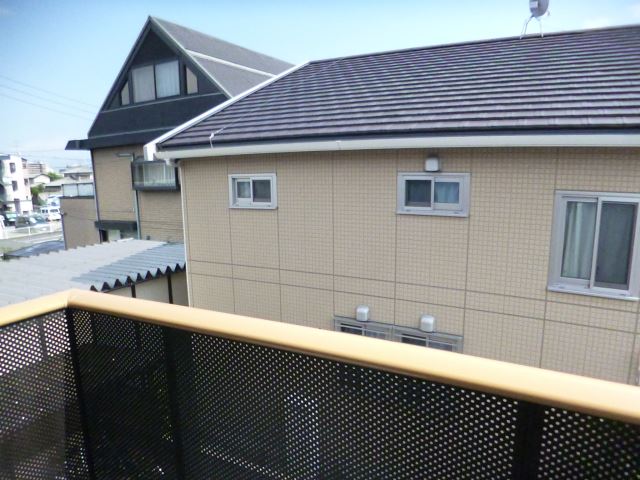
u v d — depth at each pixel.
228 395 1.28
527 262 4.00
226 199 5.53
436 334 4.47
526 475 0.86
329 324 5.10
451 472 0.95
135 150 12.62
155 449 1.48
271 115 5.68
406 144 4.12
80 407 1.64
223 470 1.33
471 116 4.11
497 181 4.02
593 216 3.72
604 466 0.78
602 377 3.83
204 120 6.21
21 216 41.53
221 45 13.80
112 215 13.73
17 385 1.46
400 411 1.00
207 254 5.83
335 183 4.78
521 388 0.83
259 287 5.50
